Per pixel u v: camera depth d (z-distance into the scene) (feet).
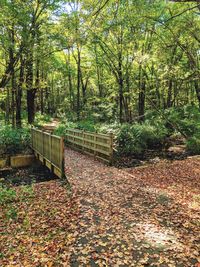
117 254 12.62
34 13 46.06
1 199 21.33
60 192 22.62
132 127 44.21
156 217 16.71
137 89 60.70
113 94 66.23
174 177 28.17
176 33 42.29
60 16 50.06
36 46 47.88
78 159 35.24
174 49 46.42
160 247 13.15
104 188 22.52
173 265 11.66
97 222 16.10
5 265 12.52
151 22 46.83
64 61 85.51
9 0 39.81
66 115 85.05
